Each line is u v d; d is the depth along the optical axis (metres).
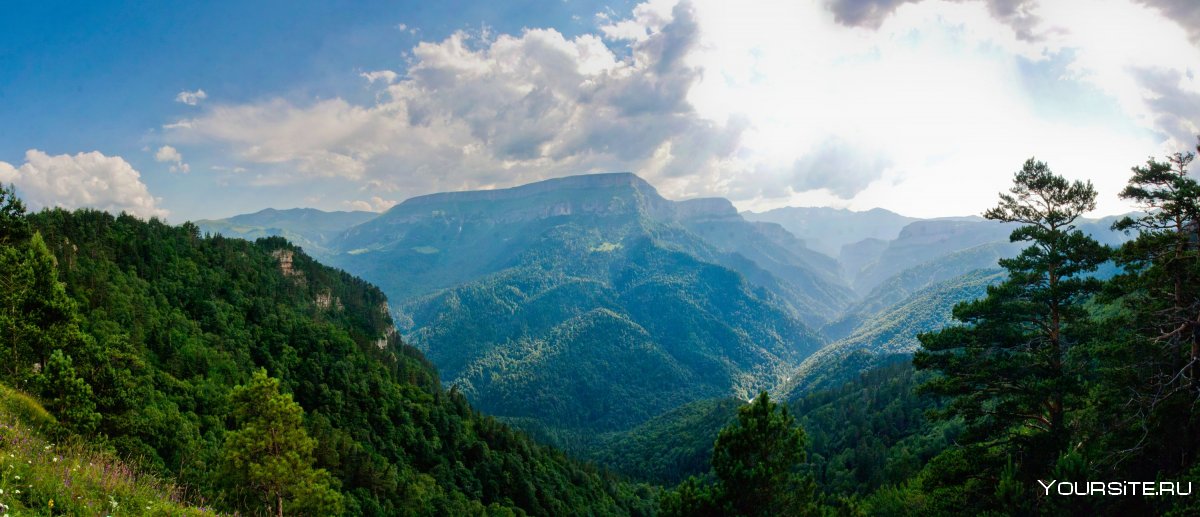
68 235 103.31
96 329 78.12
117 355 52.97
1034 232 34.50
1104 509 26.73
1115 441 30.25
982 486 33.59
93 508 17.72
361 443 97.69
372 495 80.94
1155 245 30.42
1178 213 30.52
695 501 31.61
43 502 16.59
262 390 36.09
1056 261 33.25
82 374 40.62
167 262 122.62
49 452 20.33
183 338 95.56
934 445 90.62
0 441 19.86
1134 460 29.42
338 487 73.56
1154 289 31.16
